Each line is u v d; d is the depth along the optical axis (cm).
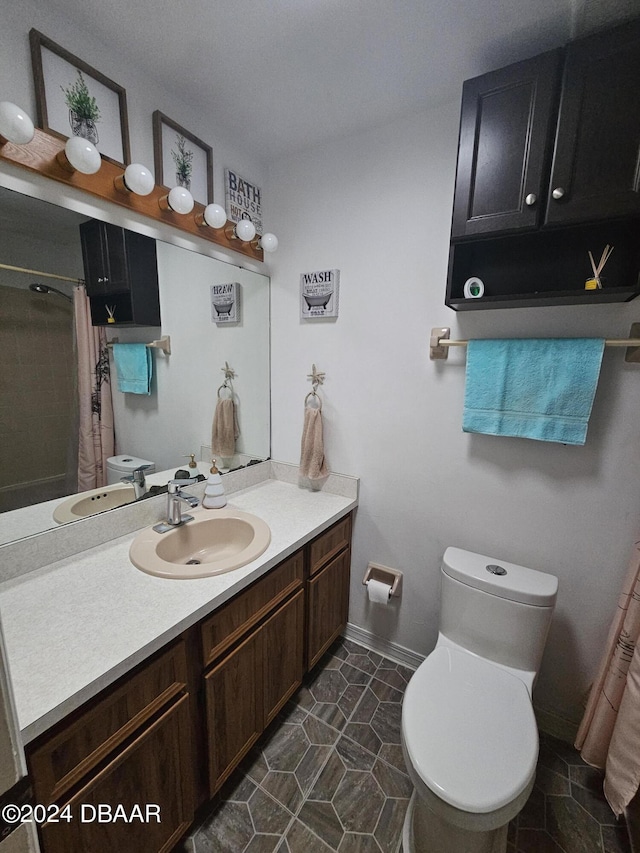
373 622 187
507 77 107
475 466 150
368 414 171
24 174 98
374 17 102
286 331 189
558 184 104
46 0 98
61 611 94
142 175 110
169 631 89
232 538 151
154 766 92
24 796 41
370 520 179
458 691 114
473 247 131
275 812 118
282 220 181
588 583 134
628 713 110
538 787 128
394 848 109
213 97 137
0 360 103
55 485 118
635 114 95
